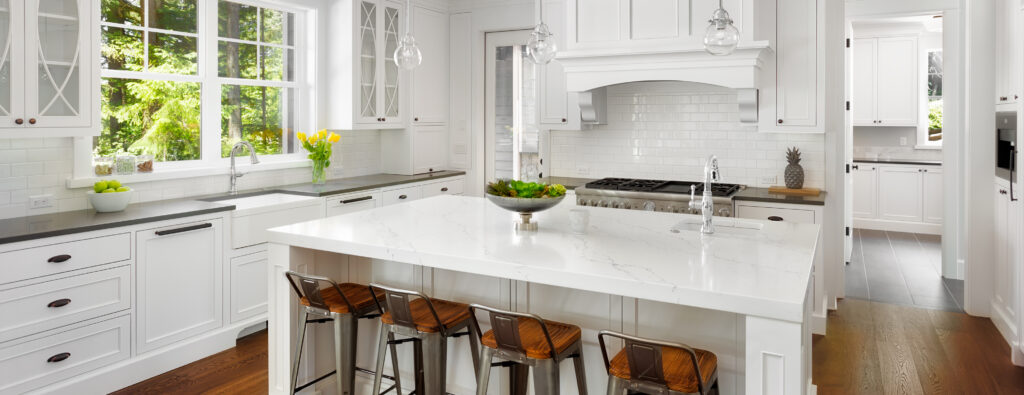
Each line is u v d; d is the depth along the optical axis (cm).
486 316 306
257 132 507
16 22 320
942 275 596
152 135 434
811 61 453
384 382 335
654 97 540
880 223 849
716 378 236
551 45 296
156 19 431
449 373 315
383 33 561
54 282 313
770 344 204
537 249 270
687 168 532
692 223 333
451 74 643
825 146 479
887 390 345
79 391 325
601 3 485
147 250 355
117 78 412
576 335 255
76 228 319
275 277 317
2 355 296
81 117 351
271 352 321
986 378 360
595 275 229
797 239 291
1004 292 426
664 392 217
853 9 681
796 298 199
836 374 368
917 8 653
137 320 352
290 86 526
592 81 489
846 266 639
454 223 334
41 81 332
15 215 355
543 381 240
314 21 532
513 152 633
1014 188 397
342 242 288
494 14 612
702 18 450
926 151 850
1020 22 372
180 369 371
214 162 470
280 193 486
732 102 510
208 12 459
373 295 284
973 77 452
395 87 579
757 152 504
